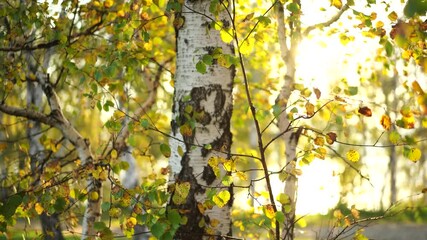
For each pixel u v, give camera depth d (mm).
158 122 9523
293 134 7395
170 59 9109
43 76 7230
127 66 6797
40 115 7129
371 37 7852
